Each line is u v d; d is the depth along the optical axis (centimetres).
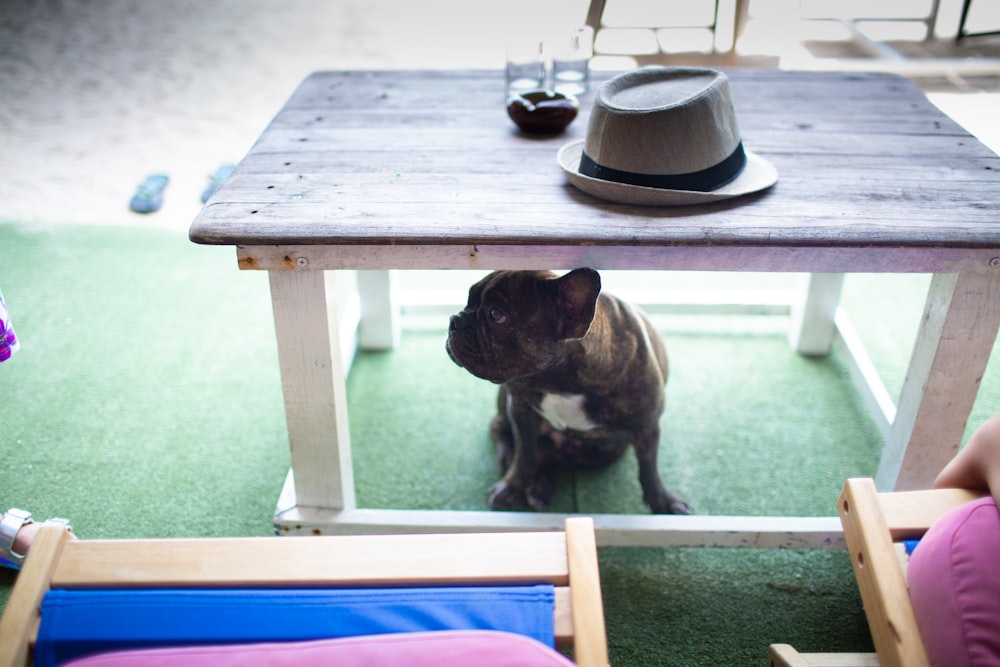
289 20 460
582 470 198
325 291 151
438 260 144
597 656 105
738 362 238
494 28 439
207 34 444
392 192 153
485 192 153
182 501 188
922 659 108
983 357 153
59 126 356
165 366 231
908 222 140
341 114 191
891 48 394
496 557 114
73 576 113
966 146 173
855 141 175
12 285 261
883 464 178
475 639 99
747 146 173
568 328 140
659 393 164
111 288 263
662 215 144
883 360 238
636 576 171
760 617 162
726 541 169
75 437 205
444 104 197
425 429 213
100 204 305
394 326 243
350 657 98
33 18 456
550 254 143
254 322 250
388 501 190
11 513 130
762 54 362
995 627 99
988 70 372
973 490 127
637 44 376
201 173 324
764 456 203
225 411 215
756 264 144
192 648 100
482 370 144
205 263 278
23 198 306
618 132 143
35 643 108
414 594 111
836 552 176
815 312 232
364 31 445
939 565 108
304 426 165
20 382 222
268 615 109
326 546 116
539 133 180
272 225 140
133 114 367
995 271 143
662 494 178
